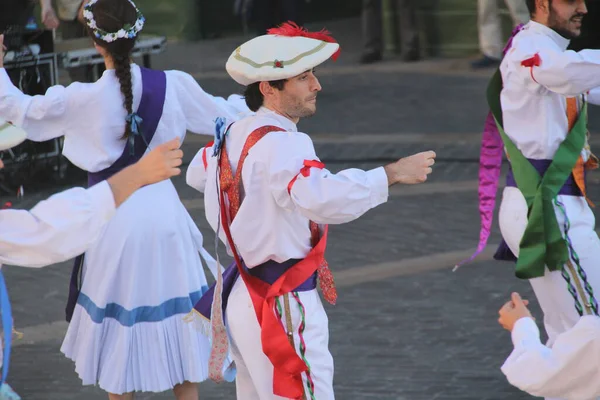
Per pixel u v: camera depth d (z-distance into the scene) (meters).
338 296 17.53
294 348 9.56
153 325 12.25
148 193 12.23
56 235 7.44
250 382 10.36
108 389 12.22
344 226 21.45
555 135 11.92
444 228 21.14
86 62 25.38
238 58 9.72
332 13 49.12
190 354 12.35
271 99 9.79
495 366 14.62
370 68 37.84
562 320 12.08
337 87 34.78
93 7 11.97
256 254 9.64
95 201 7.49
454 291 17.64
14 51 23.78
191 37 43.84
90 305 12.22
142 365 12.27
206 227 21.47
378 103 32.16
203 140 28.16
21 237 7.48
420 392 13.84
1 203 23.66
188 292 12.41
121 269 12.13
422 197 23.28
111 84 12.11
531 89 11.73
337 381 14.27
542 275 11.85
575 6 11.74
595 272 11.87
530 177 12.02
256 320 9.77
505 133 12.26
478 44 39.03
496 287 17.78
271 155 9.35
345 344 15.54
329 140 27.94
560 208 11.85
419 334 15.85
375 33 38.41
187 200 23.22
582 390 8.24
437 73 36.50
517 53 11.85
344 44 42.69
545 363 8.30
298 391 9.57
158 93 12.23
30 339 16.03
